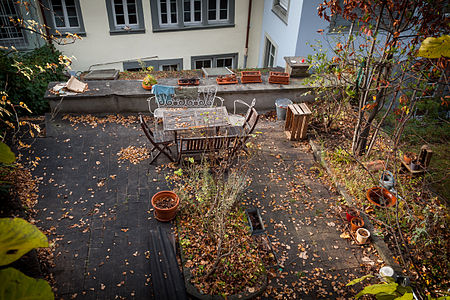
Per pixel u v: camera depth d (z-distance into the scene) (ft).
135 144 25.99
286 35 36.19
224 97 30.17
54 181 22.26
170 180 22.80
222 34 43.52
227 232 19.17
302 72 31.89
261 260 17.90
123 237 18.98
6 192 18.99
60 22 38.09
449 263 17.75
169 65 44.52
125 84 30.42
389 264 17.83
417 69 20.03
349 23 32.73
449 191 21.91
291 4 33.88
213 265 16.60
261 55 45.57
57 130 26.91
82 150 25.08
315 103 31.12
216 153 24.09
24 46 36.24
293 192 22.53
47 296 2.42
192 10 41.50
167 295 16.08
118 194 21.61
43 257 17.53
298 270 17.88
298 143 26.94
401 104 21.27
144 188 22.15
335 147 25.62
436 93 29.48
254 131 28.09
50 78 31.83
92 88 29.45
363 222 19.72
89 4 37.35
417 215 19.81
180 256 18.07
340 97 28.76
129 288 16.56
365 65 24.20
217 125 24.22
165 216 19.62
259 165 24.56
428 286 16.80
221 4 41.65
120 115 29.43
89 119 28.50
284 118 30.07
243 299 16.21
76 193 21.50
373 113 22.85
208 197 20.52
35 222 19.36
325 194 22.48
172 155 24.85
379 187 21.31
